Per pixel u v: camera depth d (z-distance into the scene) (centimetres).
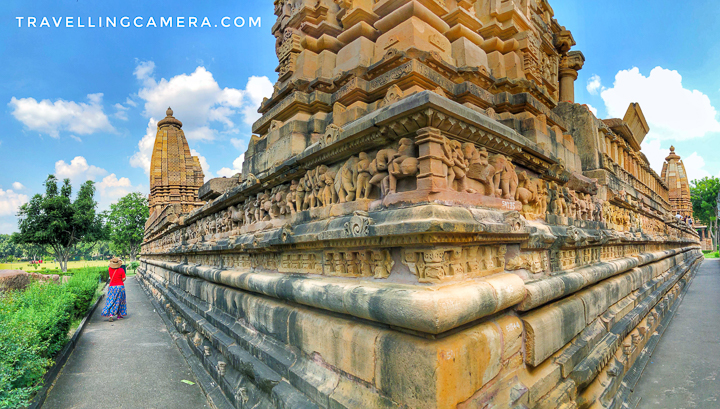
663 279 1043
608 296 565
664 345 710
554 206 515
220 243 721
